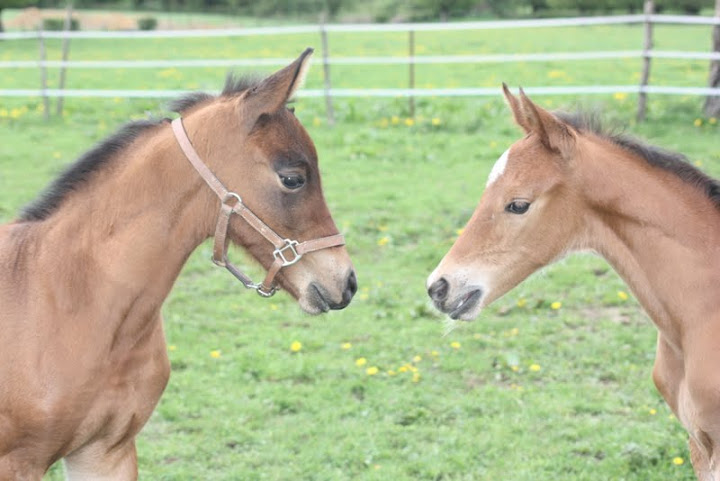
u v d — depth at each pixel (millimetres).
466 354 6160
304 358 6086
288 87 3281
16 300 3361
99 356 3336
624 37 23625
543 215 3574
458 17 29484
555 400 5535
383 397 5602
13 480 3385
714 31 11844
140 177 3367
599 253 3656
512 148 3623
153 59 21047
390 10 28969
